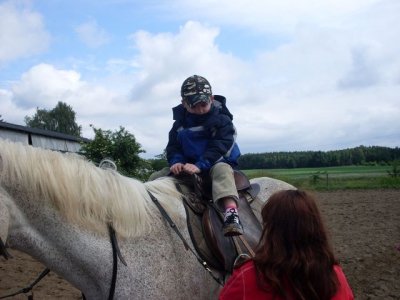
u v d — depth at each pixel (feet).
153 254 7.07
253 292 5.07
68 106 143.43
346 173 97.45
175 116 9.35
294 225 5.03
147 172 34.99
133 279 6.80
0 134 41.78
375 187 56.65
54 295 15.84
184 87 8.83
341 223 29.40
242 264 5.37
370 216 31.96
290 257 4.91
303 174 96.32
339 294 5.04
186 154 9.02
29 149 6.95
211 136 9.00
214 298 7.72
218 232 7.84
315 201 5.32
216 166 8.55
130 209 7.18
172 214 7.76
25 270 19.27
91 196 6.98
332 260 5.04
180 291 7.11
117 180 7.44
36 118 141.18
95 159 32.96
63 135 55.21
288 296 4.84
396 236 24.59
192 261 7.45
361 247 22.26
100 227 6.98
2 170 6.44
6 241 6.48
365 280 17.07
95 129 33.99
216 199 8.11
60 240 6.76
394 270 18.21
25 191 6.58
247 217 8.64
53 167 6.85
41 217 6.69
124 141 33.37
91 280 6.96
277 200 5.28
